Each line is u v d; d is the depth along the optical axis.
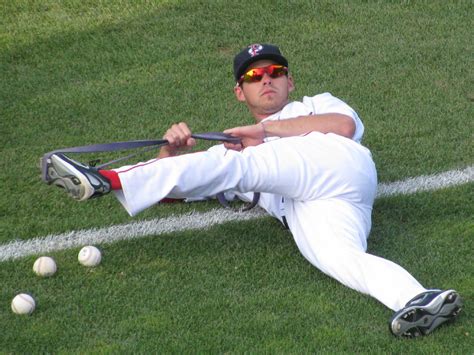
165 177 15.88
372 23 28.00
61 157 15.50
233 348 14.56
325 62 25.95
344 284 16.08
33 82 25.39
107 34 27.72
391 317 14.57
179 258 17.47
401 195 19.61
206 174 16.05
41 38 27.59
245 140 18.03
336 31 27.59
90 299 16.16
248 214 19.17
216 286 16.44
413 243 17.66
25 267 17.33
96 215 19.25
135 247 17.92
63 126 23.14
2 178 20.78
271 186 16.58
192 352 14.50
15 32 28.00
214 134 17.86
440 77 24.97
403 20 28.16
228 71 25.67
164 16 28.53
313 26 27.91
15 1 29.61
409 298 14.75
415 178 20.31
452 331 14.66
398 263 16.94
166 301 16.00
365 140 22.02
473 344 14.34
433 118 22.92
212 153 16.38
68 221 19.00
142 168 15.88
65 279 16.83
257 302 15.83
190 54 26.61
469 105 23.50
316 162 16.67
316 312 15.43
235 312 15.55
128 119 23.39
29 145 22.27
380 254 17.30
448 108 23.38
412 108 23.44
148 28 27.94
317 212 16.67
